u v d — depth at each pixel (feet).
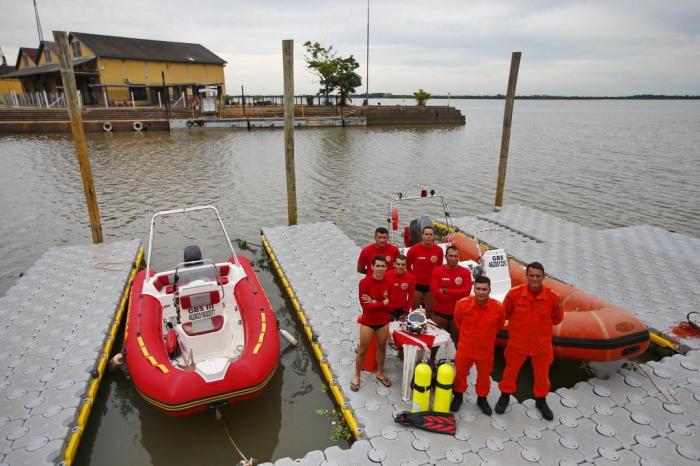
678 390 14.97
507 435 13.08
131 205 44.42
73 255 28.07
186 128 121.08
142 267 29.17
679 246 28.96
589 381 15.51
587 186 54.70
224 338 17.54
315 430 15.31
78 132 28.50
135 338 16.48
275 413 16.16
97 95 133.69
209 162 68.64
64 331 19.06
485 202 47.29
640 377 15.69
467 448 12.57
